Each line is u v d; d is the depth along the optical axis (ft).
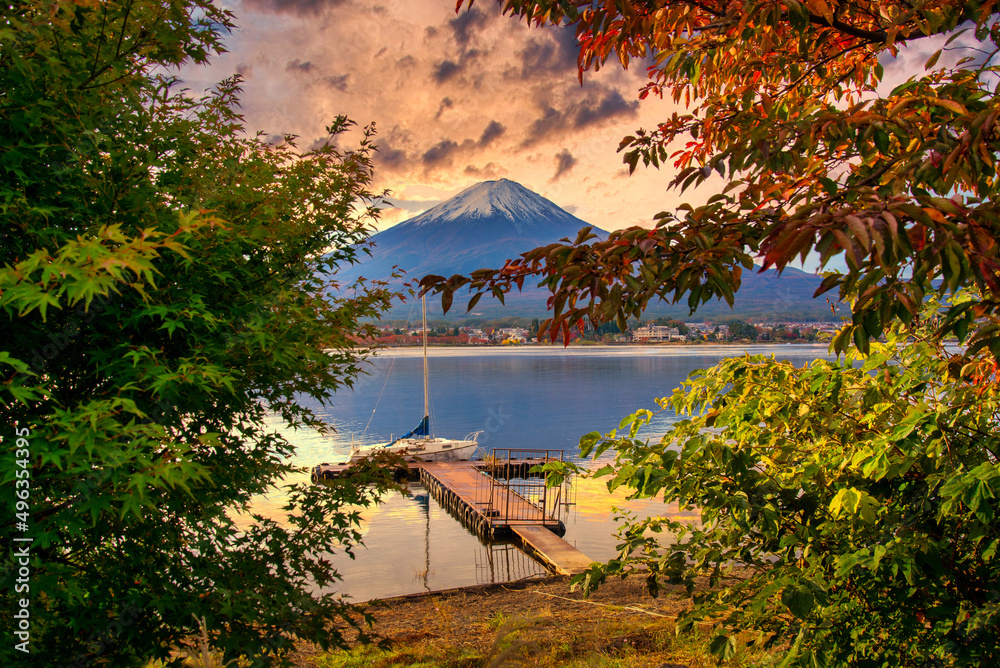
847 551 9.16
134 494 10.36
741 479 9.67
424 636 25.73
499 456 113.50
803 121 6.89
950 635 8.41
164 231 12.51
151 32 13.00
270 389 16.80
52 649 12.14
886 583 9.02
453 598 34.40
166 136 14.21
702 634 19.94
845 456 9.71
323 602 16.70
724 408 11.36
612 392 242.78
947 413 9.07
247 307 14.34
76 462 9.57
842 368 10.40
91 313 12.28
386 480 18.07
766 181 6.92
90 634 12.29
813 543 9.71
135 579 12.99
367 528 67.21
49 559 12.34
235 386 14.80
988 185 7.11
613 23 8.59
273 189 16.48
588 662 19.98
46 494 10.86
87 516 12.02
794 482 9.96
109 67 12.30
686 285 6.46
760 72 10.87
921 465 8.71
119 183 12.69
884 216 4.41
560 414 179.42
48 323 11.99
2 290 7.90
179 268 13.46
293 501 17.62
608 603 29.81
